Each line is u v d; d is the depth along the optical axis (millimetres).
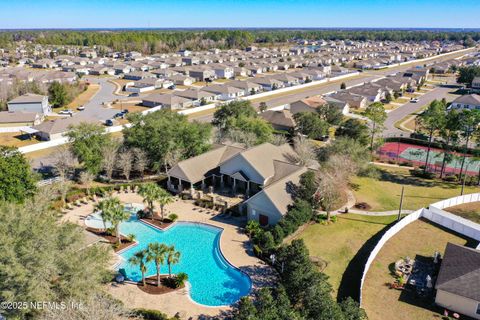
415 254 43500
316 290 30688
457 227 48750
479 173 64250
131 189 59750
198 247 44781
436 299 35281
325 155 62906
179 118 72250
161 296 35750
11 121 95750
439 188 62781
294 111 106625
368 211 53625
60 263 29031
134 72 179875
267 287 33719
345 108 113375
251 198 49156
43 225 30203
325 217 50812
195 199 56156
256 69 194625
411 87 151125
